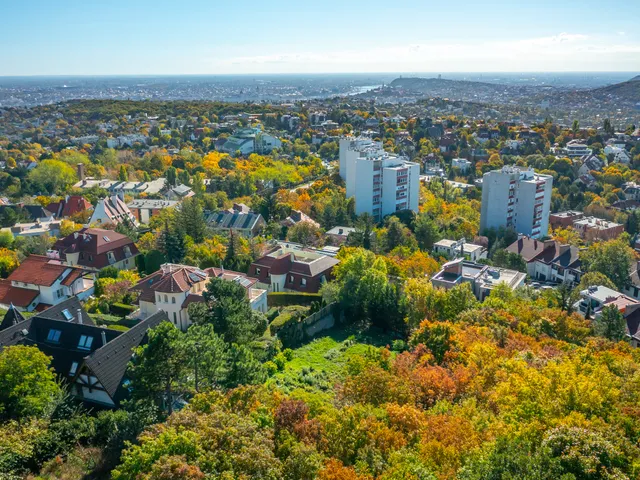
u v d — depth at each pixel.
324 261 101.69
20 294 87.38
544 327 73.44
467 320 73.25
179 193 183.62
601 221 167.25
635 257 129.88
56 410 48.62
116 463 43.59
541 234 167.75
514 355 59.16
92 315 80.50
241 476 32.34
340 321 87.81
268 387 57.25
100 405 54.72
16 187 196.50
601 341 66.31
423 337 67.12
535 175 169.62
